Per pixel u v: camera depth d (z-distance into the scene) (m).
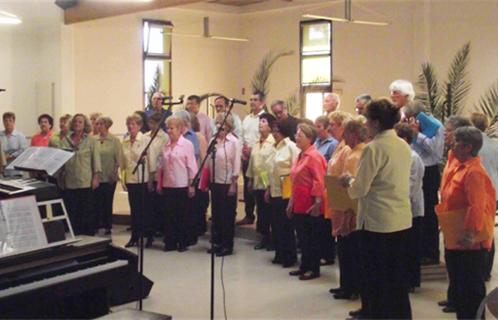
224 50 12.92
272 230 5.96
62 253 3.62
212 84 12.74
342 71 11.52
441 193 3.82
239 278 5.46
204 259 6.18
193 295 4.96
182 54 12.21
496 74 9.56
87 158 6.95
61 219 3.74
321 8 11.73
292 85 12.31
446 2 10.09
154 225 6.90
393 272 3.63
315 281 5.31
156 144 6.63
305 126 5.16
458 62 9.78
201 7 12.37
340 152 4.58
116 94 11.19
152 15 11.66
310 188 5.18
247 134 7.28
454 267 3.63
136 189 6.69
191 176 6.44
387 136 3.62
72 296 3.76
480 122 4.88
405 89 4.98
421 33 10.34
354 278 4.70
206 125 7.55
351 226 4.38
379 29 10.94
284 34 12.39
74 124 6.90
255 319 4.36
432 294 4.86
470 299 3.59
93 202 7.13
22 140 8.47
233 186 6.27
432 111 9.02
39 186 3.79
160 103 7.14
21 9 10.21
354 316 4.29
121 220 8.23
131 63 11.40
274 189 5.78
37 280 3.43
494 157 4.80
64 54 10.34
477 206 3.51
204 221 7.16
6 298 3.15
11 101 10.23
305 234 5.34
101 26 10.90
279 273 5.60
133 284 4.29
